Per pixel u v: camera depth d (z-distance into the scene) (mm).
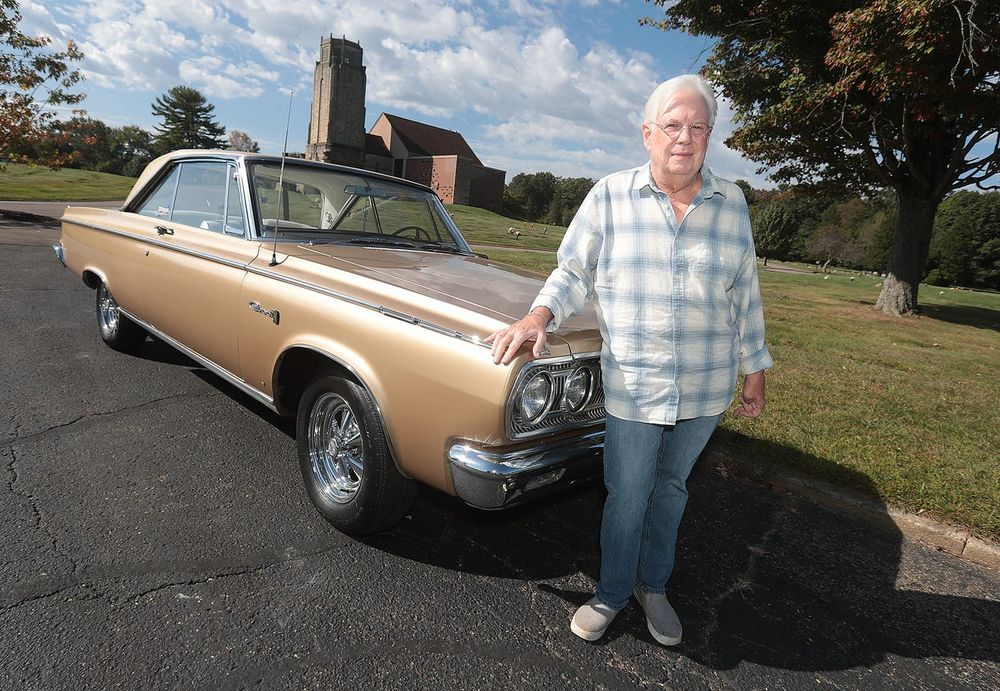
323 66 70625
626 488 2225
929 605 2992
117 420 3918
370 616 2432
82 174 55406
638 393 2107
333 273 2900
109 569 2502
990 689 2455
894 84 10750
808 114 13023
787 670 2441
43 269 8789
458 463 2277
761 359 2328
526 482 2324
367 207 3990
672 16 14992
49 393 4215
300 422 3012
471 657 2283
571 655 2367
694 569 3100
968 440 5188
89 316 6375
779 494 4016
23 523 2744
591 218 2182
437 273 3146
